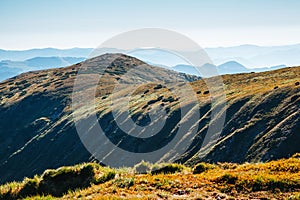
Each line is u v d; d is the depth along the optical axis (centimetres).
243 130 6656
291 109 6606
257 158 5756
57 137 11569
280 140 5769
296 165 1300
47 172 1452
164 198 1023
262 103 7312
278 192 1076
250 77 11725
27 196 1274
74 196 1170
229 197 1047
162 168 1453
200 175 1317
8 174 11306
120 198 988
